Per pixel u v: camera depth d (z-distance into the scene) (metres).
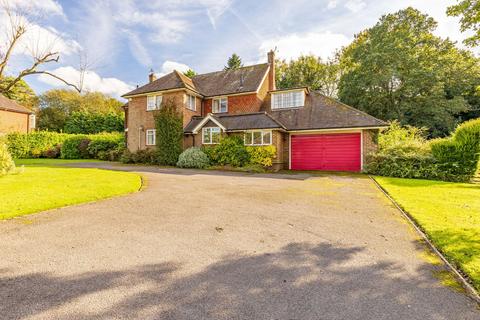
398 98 29.58
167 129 20.58
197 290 2.75
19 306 2.40
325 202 7.08
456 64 28.38
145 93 21.84
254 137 18.02
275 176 13.80
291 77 40.94
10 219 5.06
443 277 3.06
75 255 3.54
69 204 6.37
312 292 2.73
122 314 2.32
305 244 4.08
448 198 7.51
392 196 7.84
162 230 4.62
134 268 3.21
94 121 44.28
